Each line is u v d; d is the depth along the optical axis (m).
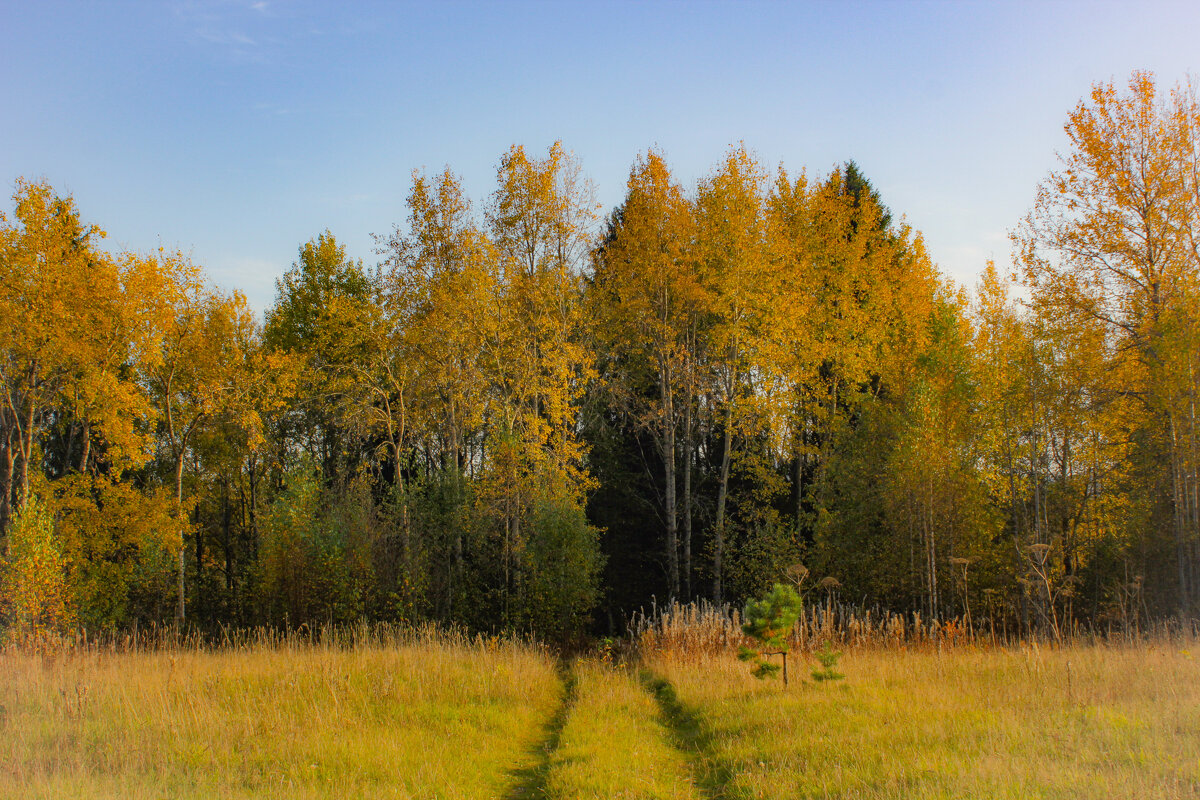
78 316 20.61
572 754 8.16
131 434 22.23
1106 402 18.25
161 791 6.12
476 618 21.80
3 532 20.39
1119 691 8.70
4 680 9.95
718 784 7.05
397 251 22.47
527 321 23.17
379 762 7.39
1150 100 17.42
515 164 22.38
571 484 22.94
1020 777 5.61
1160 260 17.39
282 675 11.05
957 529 21.56
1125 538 19.75
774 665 11.29
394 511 22.77
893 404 23.39
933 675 11.05
